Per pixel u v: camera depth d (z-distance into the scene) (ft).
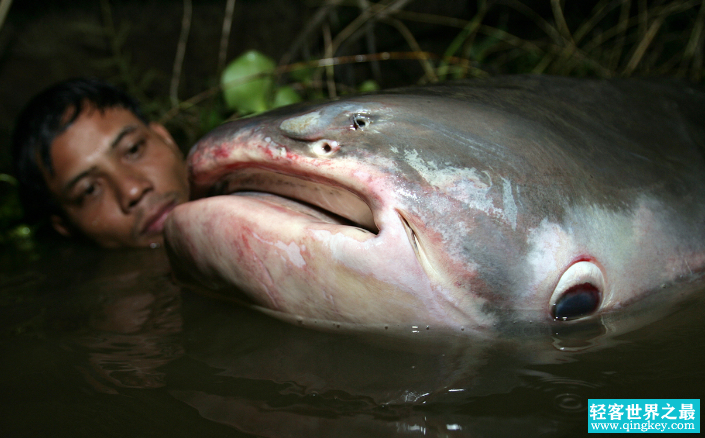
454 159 3.15
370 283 3.12
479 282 3.18
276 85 10.18
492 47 13.56
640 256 3.65
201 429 2.85
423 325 3.28
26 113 7.82
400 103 3.38
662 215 3.82
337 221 3.46
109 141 7.39
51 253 7.90
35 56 14.69
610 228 3.52
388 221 3.02
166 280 5.59
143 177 7.47
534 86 4.51
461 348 3.31
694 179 4.22
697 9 13.25
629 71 12.11
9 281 6.50
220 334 3.89
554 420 2.67
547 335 3.41
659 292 3.75
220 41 15.56
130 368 3.60
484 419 2.71
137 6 15.37
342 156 3.10
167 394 3.23
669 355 3.18
